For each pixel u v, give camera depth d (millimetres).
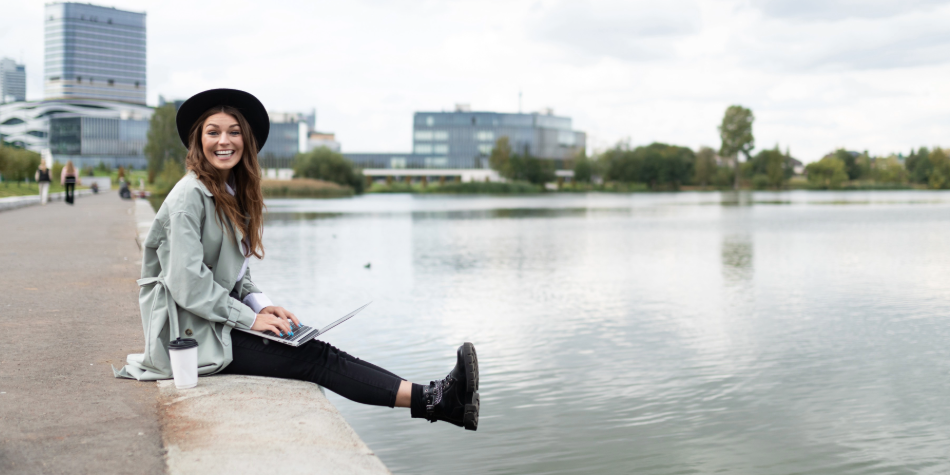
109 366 4156
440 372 7688
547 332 9766
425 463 5297
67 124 175750
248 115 3662
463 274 16000
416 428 6000
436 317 10812
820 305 12250
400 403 3459
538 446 5633
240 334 3611
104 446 2812
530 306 11859
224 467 2605
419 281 14797
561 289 13852
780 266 18172
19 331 5301
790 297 13109
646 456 5453
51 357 4422
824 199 90938
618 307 11891
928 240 26656
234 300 3533
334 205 62625
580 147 182000
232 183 3670
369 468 2627
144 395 3441
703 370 7875
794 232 31062
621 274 16328
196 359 3480
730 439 5828
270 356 3564
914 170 173875
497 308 11641
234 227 3568
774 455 5469
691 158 166500
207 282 3434
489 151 159000
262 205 3746
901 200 85750
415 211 50625
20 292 7266
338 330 9805
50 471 2568
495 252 21250
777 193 134375
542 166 142625
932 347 8945
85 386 3674
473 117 158625
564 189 149375
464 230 30938
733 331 9930
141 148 178375
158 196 52688
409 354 8477
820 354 8672
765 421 6207
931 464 5363
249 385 3516
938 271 17156
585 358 8406
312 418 3117
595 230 31688
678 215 47156
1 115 198500
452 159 158875
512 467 5246
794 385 7301
